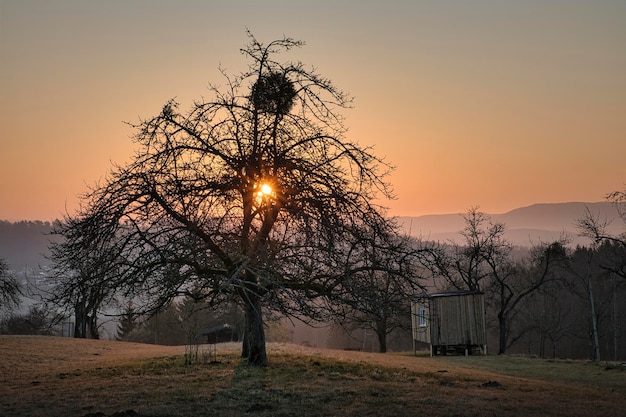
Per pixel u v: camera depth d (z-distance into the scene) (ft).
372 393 69.21
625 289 265.95
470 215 200.34
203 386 72.54
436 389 73.26
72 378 83.10
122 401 64.75
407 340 320.09
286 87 75.87
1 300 173.17
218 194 72.95
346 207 72.90
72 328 239.91
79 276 67.97
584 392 78.23
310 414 58.95
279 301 69.15
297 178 74.59
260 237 72.69
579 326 282.36
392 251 74.38
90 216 68.95
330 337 375.25
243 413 59.36
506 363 135.03
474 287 195.00
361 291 71.20
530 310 266.36
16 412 60.70
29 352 123.13
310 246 70.18
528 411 61.52
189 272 72.59
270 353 112.06
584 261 288.71
